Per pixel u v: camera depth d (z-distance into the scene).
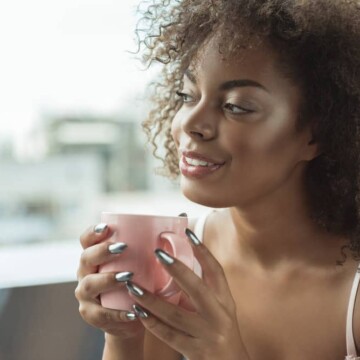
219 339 0.78
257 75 0.81
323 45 0.86
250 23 0.81
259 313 0.99
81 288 0.78
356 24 0.88
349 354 0.94
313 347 0.95
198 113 0.81
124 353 0.92
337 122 0.90
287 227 0.95
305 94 0.85
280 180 0.87
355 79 0.89
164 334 0.79
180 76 0.97
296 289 0.98
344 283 0.96
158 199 2.25
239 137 0.81
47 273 1.30
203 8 0.86
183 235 0.78
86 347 1.25
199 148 0.82
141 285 0.75
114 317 0.77
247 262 1.02
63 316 1.23
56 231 2.37
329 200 0.95
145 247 0.75
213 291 0.80
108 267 0.76
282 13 0.83
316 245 0.98
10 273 1.29
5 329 1.17
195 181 0.83
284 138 0.84
